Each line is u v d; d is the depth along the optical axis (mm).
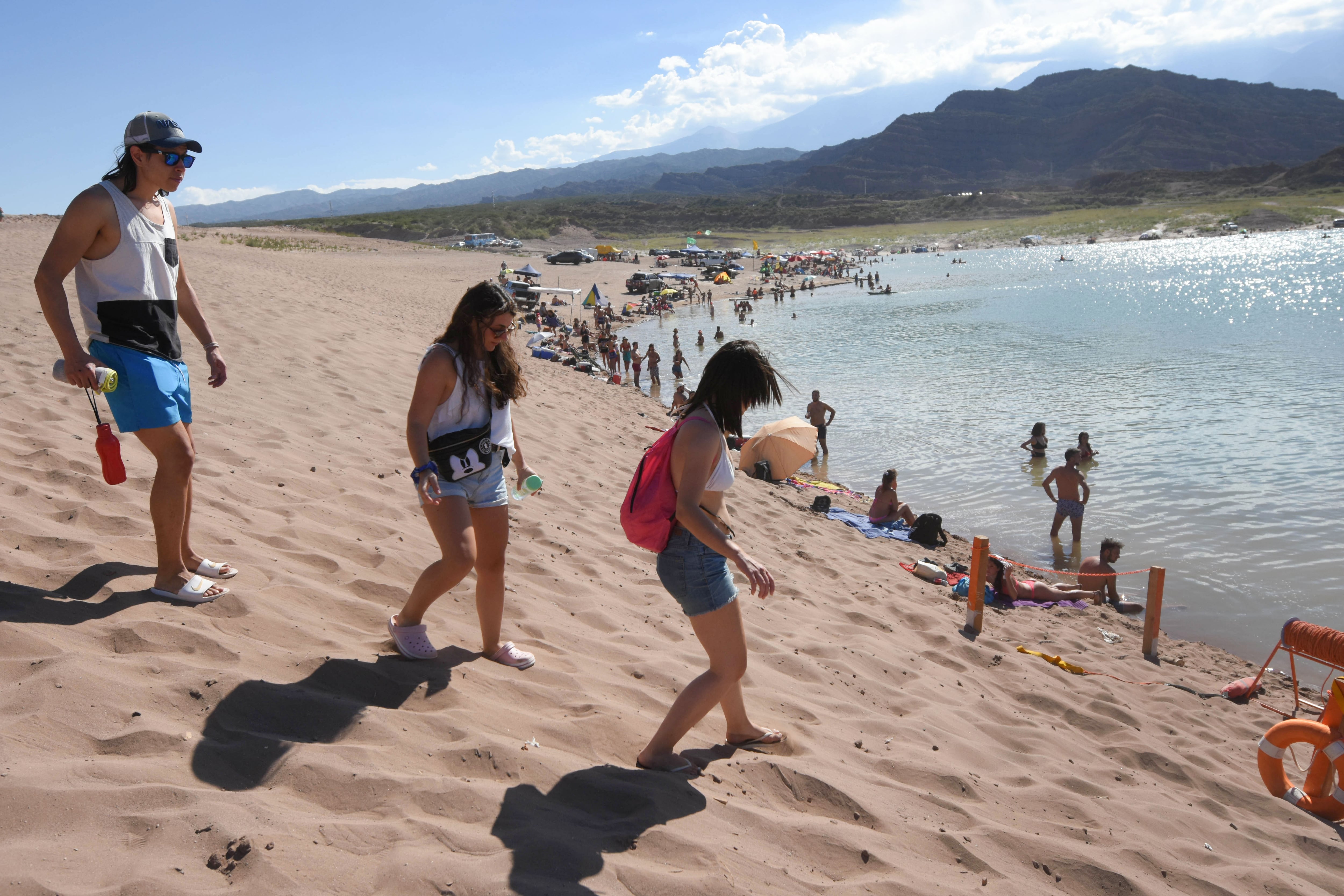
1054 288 57750
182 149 3328
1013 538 11727
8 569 3359
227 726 2666
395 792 2508
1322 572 10102
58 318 3041
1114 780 4613
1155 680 7160
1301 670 7840
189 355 9344
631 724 3525
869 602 7285
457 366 3414
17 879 1813
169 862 1987
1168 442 16359
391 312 21516
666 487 3152
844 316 45219
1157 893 3289
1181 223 144125
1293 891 3645
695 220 189000
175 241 3564
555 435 11078
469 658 3744
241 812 2213
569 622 4773
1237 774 5277
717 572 3176
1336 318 34688
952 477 14836
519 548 5855
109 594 3381
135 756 2396
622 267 86750
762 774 3350
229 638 3252
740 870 2600
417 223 150125
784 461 13531
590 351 31953
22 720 2383
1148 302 44938
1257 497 12883
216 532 4418
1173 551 11031
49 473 4664
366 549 4891
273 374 9477
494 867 2275
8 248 17234
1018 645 7270
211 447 6227
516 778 2840
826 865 2828
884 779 3709
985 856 3217
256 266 28484
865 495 13625
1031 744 4797
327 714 2852
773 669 4887
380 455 7469
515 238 144000
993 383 23672
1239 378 22672
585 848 2486
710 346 36312
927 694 5234
